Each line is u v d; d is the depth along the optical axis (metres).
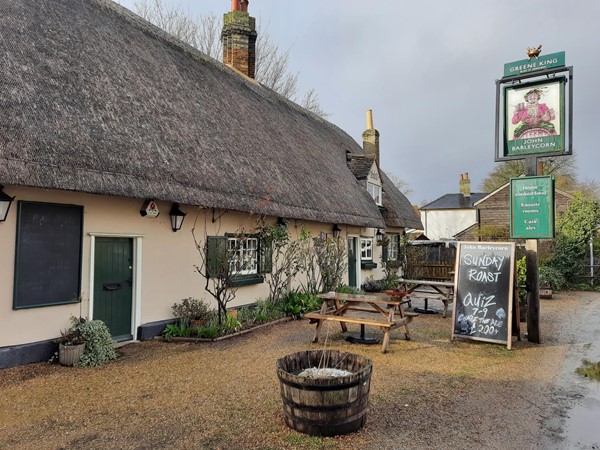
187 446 3.51
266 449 3.47
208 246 8.84
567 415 4.40
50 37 6.94
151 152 7.17
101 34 8.44
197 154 8.34
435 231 43.09
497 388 5.21
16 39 6.23
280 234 10.28
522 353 6.95
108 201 6.94
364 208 15.23
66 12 7.99
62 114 6.02
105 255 6.98
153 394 4.73
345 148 19.00
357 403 3.81
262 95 14.81
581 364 6.33
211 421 4.01
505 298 7.40
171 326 7.68
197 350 6.78
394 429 3.93
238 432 3.78
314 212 11.33
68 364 5.76
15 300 5.64
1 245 5.55
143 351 6.68
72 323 6.29
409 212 21.98
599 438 3.85
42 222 6.00
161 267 7.88
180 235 8.30
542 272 17.55
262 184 9.80
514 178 7.72
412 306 12.64
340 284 13.37
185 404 4.44
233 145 9.95
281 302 10.48
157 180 6.88
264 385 5.07
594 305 13.41
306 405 3.71
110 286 6.99
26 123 5.44
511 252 7.49
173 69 10.15
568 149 7.33
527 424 4.14
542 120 7.59
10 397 4.61
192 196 7.42
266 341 7.51
